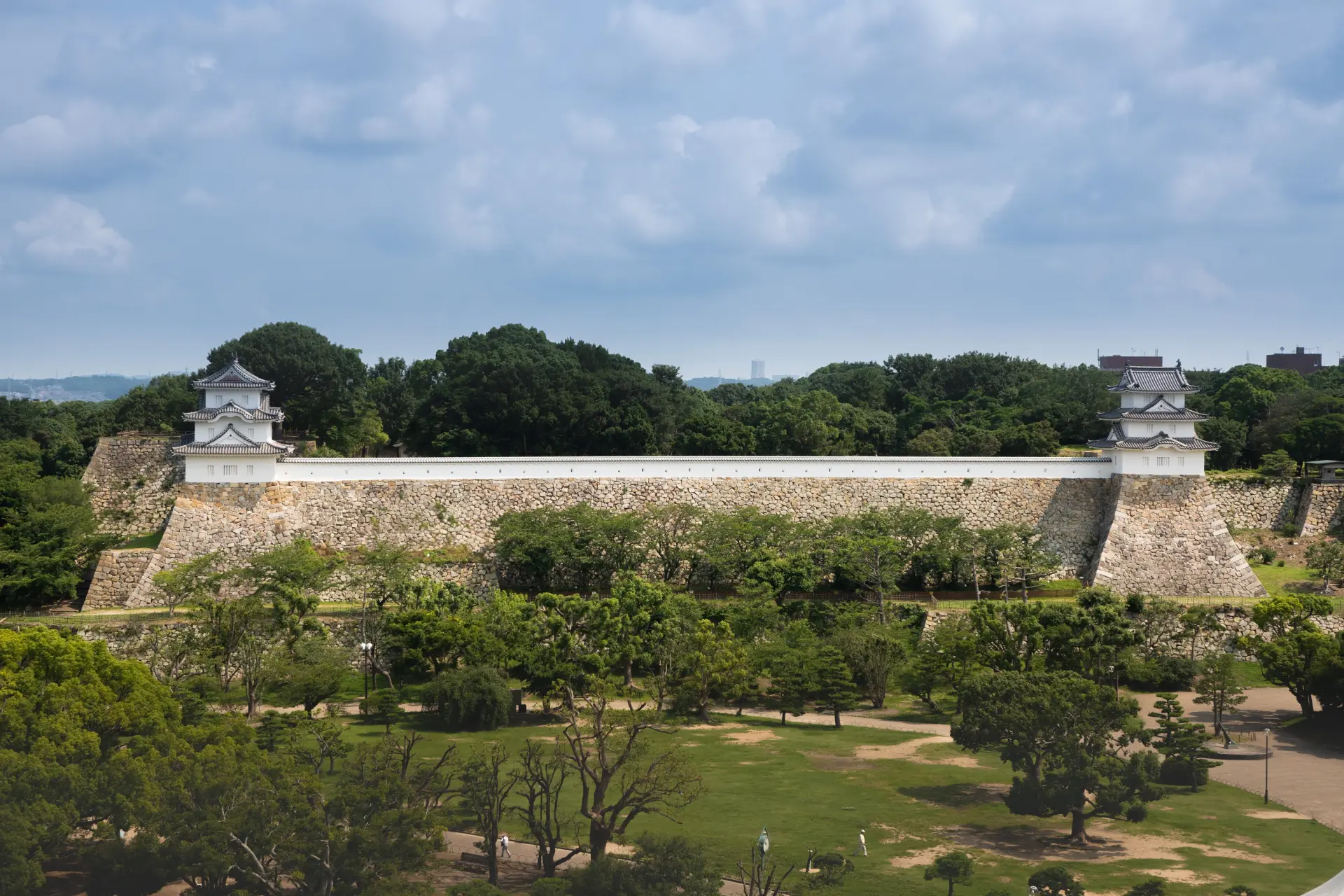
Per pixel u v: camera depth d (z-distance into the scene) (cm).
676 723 10512
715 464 14438
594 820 7256
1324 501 15662
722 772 9131
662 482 14312
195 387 13838
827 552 13038
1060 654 10844
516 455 18112
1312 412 18262
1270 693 11800
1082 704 8319
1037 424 19962
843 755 9619
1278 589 13862
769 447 18688
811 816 8162
